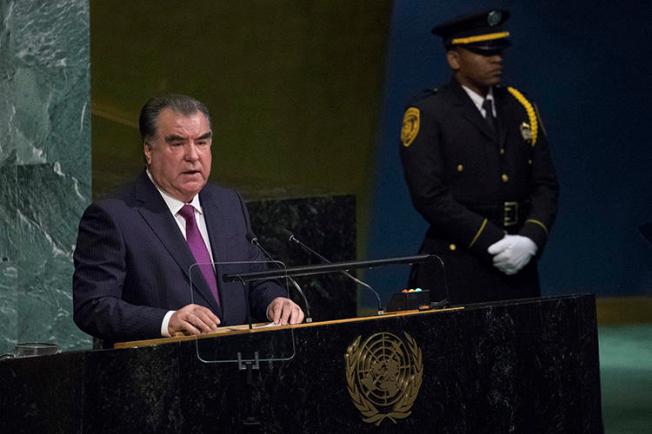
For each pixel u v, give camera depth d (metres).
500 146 21.55
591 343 15.55
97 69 24.30
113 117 24.20
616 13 35.66
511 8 35.53
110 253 13.87
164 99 14.21
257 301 14.70
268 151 30.66
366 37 33.34
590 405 15.47
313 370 12.59
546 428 14.88
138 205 14.22
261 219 25.02
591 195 35.88
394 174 34.66
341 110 32.84
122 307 13.32
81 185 21.45
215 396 11.96
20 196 21.97
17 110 21.97
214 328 12.84
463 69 21.55
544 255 35.81
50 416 11.20
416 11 34.50
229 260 14.50
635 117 35.88
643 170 35.84
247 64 29.84
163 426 11.61
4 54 22.00
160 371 11.60
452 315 13.84
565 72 35.78
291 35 30.94
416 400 13.44
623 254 35.84
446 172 21.45
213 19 28.34
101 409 11.27
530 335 14.70
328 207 25.75
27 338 21.89
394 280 34.88
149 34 25.78
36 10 21.78
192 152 14.06
